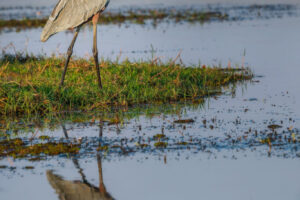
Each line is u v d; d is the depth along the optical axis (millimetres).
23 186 17453
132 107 26859
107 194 16797
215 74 32844
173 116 25031
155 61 34500
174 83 29938
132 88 28938
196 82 31250
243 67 36000
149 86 29609
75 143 21281
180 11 67938
